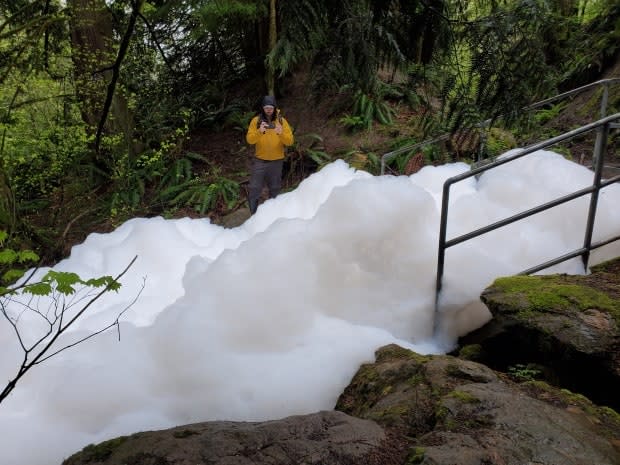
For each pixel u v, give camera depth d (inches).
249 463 58.2
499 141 207.0
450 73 86.5
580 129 102.6
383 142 306.2
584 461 55.5
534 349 92.3
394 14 84.4
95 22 270.1
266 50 277.3
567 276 103.8
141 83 347.9
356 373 95.6
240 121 362.0
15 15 175.8
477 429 61.6
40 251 244.4
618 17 292.5
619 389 82.0
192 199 299.7
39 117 303.3
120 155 324.8
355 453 59.3
